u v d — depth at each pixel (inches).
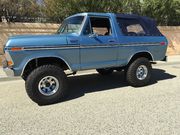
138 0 557.6
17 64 208.7
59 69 225.8
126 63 268.1
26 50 208.7
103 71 335.6
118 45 256.7
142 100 227.3
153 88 271.1
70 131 165.3
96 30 254.8
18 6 448.1
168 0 567.5
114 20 259.1
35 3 476.1
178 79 315.3
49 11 473.4
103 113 195.9
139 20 282.7
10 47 203.6
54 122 181.0
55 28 452.1
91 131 164.1
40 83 217.3
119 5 498.6
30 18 465.7
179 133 158.1
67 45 225.8
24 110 209.0
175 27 593.0
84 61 240.1
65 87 230.2
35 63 225.3
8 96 253.3
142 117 185.6
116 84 293.6
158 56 292.4
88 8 458.3
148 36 281.9
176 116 186.5
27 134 163.0
